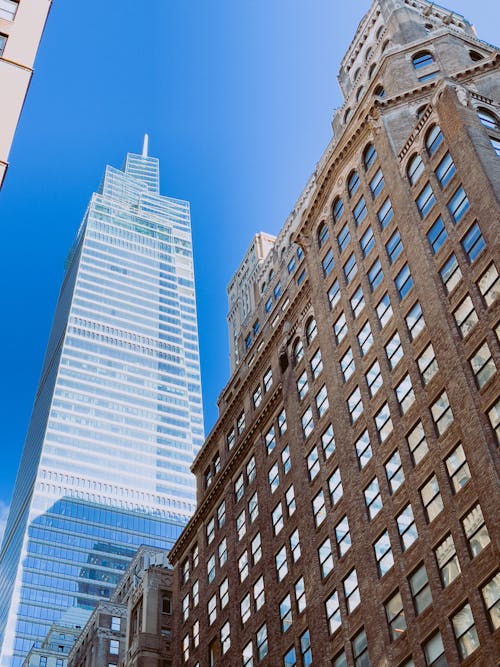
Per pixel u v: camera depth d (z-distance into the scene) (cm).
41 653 15688
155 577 8650
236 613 6212
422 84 6456
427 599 4094
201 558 7300
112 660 10881
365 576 4594
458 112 5406
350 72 8312
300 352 6700
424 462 4459
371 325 5447
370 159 6334
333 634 4819
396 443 4753
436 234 5091
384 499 4681
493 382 4178
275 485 6331
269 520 6191
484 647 3612
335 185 6650
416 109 6281
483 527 3919
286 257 8306
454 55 6762
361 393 5294
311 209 6862
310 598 5184
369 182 6178
